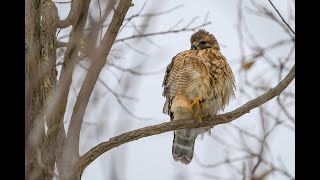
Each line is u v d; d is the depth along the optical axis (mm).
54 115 6285
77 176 7152
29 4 6781
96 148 8398
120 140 8961
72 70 6234
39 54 6531
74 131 7090
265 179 8648
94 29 6020
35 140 5879
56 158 6762
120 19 7203
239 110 10492
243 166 8852
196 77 13445
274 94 9820
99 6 5906
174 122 10312
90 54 6230
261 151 8859
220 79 13625
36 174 5855
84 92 6953
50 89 6844
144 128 9531
